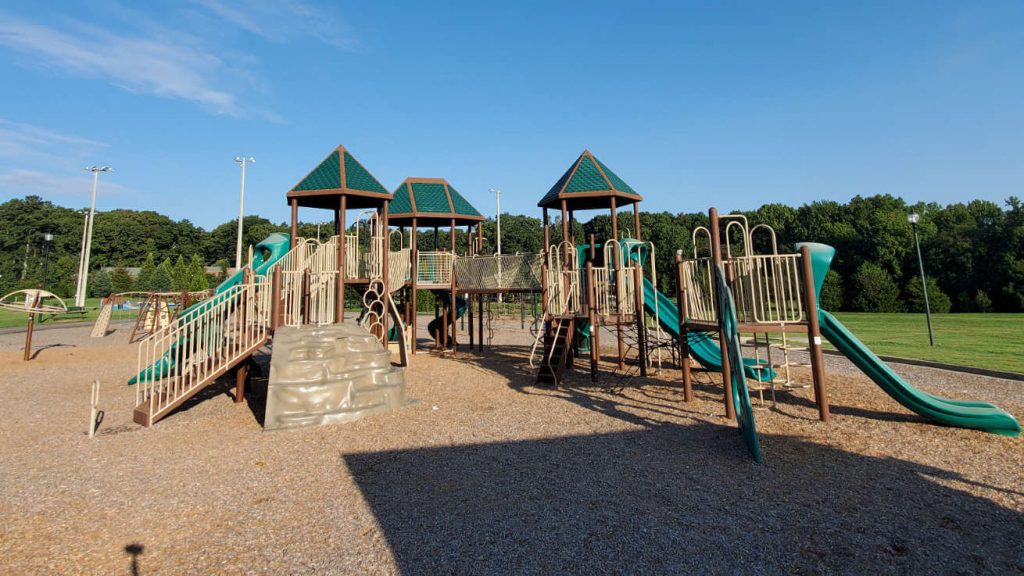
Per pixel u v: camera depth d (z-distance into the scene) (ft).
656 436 23.32
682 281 30.99
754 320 26.32
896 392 25.52
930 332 58.29
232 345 33.27
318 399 26.84
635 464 19.47
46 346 66.13
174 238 336.49
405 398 31.78
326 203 50.31
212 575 11.95
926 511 14.93
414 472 18.99
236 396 32.53
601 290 42.11
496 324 108.99
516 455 20.88
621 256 46.29
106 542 13.67
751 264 26.66
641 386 36.58
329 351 28.89
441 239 212.84
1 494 17.15
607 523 14.37
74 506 16.12
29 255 284.61
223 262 307.99
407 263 59.16
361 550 13.04
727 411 26.48
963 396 31.07
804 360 48.29
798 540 13.20
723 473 18.34
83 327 100.63
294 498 16.63
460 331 92.84
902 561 12.15
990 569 11.79
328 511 15.55
